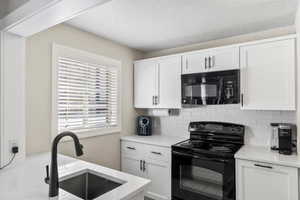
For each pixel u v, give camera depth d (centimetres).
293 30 220
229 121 257
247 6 180
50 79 202
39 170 148
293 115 216
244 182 189
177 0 168
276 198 174
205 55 245
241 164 190
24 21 138
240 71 221
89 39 244
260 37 240
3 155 155
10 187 118
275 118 226
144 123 308
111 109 276
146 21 212
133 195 113
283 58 197
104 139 264
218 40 271
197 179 218
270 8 184
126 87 302
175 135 302
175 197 232
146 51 332
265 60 207
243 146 232
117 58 285
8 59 160
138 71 309
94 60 248
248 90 216
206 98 235
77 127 229
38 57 192
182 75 255
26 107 183
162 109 302
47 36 200
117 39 269
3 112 156
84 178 152
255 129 238
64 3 111
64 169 152
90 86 245
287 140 193
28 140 185
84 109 238
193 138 276
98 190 144
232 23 217
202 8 183
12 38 162
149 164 260
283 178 171
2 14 157
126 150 284
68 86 220
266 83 206
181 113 297
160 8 182
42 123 195
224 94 223
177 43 287
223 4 176
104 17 201
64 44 215
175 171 233
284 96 196
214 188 206
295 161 170
